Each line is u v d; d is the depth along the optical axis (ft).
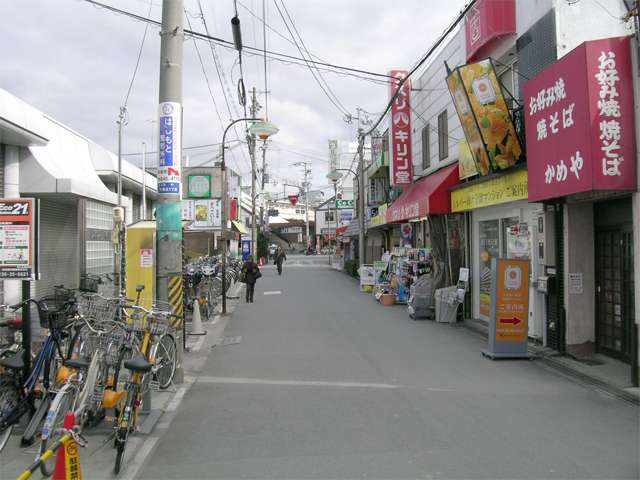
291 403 22.82
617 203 29.63
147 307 33.22
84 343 19.27
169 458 16.92
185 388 25.66
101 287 50.26
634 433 18.92
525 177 34.45
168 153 27.14
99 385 18.80
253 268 64.85
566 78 26.73
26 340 19.03
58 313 19.47
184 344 34.73
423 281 49.11
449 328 43.45
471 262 47.50
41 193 40.88
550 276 32.24
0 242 19.72
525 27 36.83
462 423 19.97
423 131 62.64
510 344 31.45
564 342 31.24
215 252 108.58
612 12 32.71
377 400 23.11
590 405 22.35
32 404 18.51
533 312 34.99
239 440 18.44
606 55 24.75
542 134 29.50
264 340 38.73
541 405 22.34
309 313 53.47
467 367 29.50
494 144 35.68
